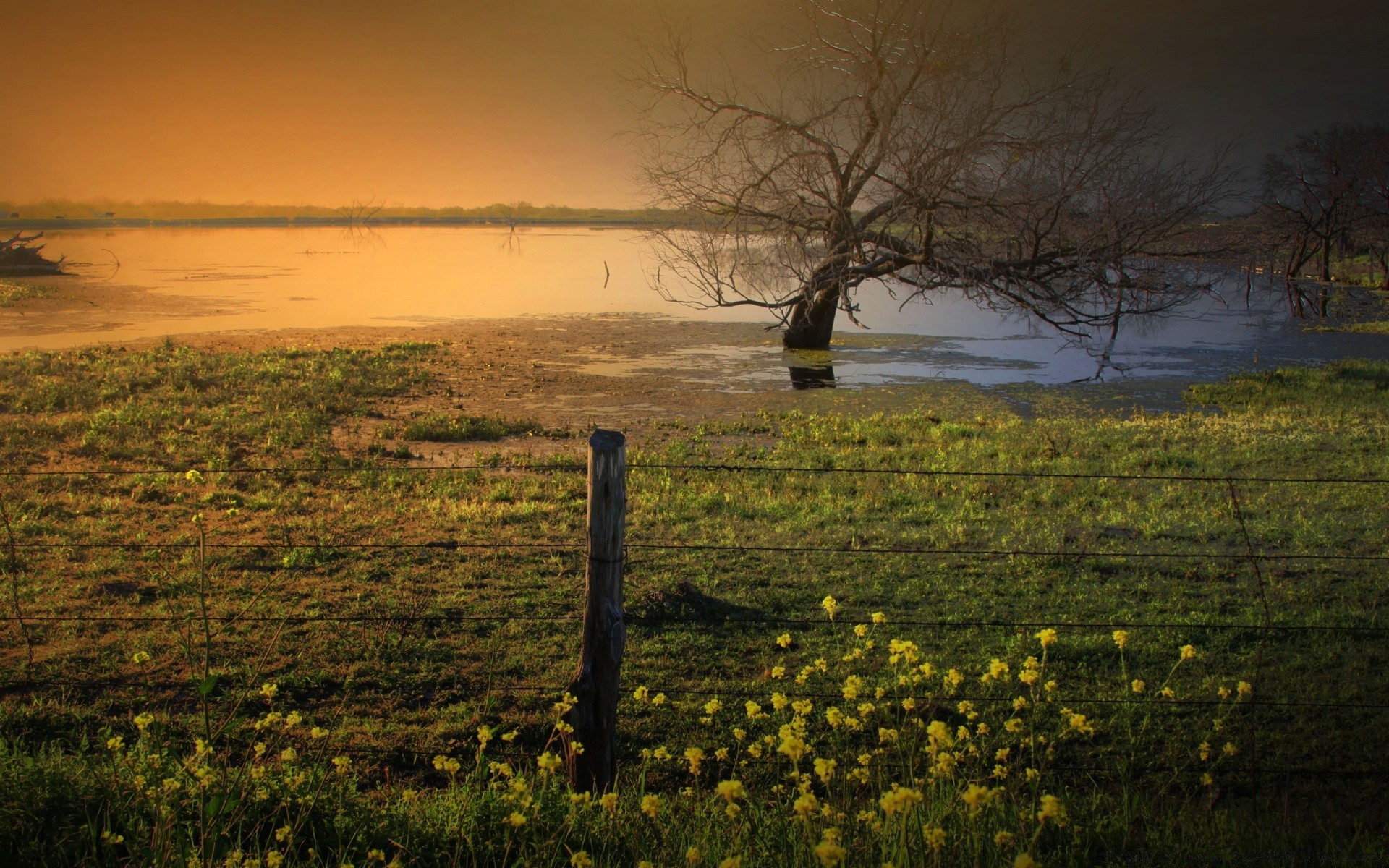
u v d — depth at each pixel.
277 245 84.81
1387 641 7.21
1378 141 49.22
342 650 6.93
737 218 25.33
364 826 3.93
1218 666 6.80
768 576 8.70
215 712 5.93
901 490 12.01
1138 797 4.60
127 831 3.62
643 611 7.77
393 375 21.12
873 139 24.20
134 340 25.88
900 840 3.06
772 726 5.93
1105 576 8.81
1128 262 24.59
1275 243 53.16
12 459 12.96
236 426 15.30
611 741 4.57
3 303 34.41
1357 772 5.18
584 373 22.56
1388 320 34.78
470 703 6.19
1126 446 14.51
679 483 12.29
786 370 23.70
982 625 7.15
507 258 68.25
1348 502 11.18
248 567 8.79
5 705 5.88
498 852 3.83
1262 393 20.03
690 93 24.95
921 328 33.34
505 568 8.84
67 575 8.45
